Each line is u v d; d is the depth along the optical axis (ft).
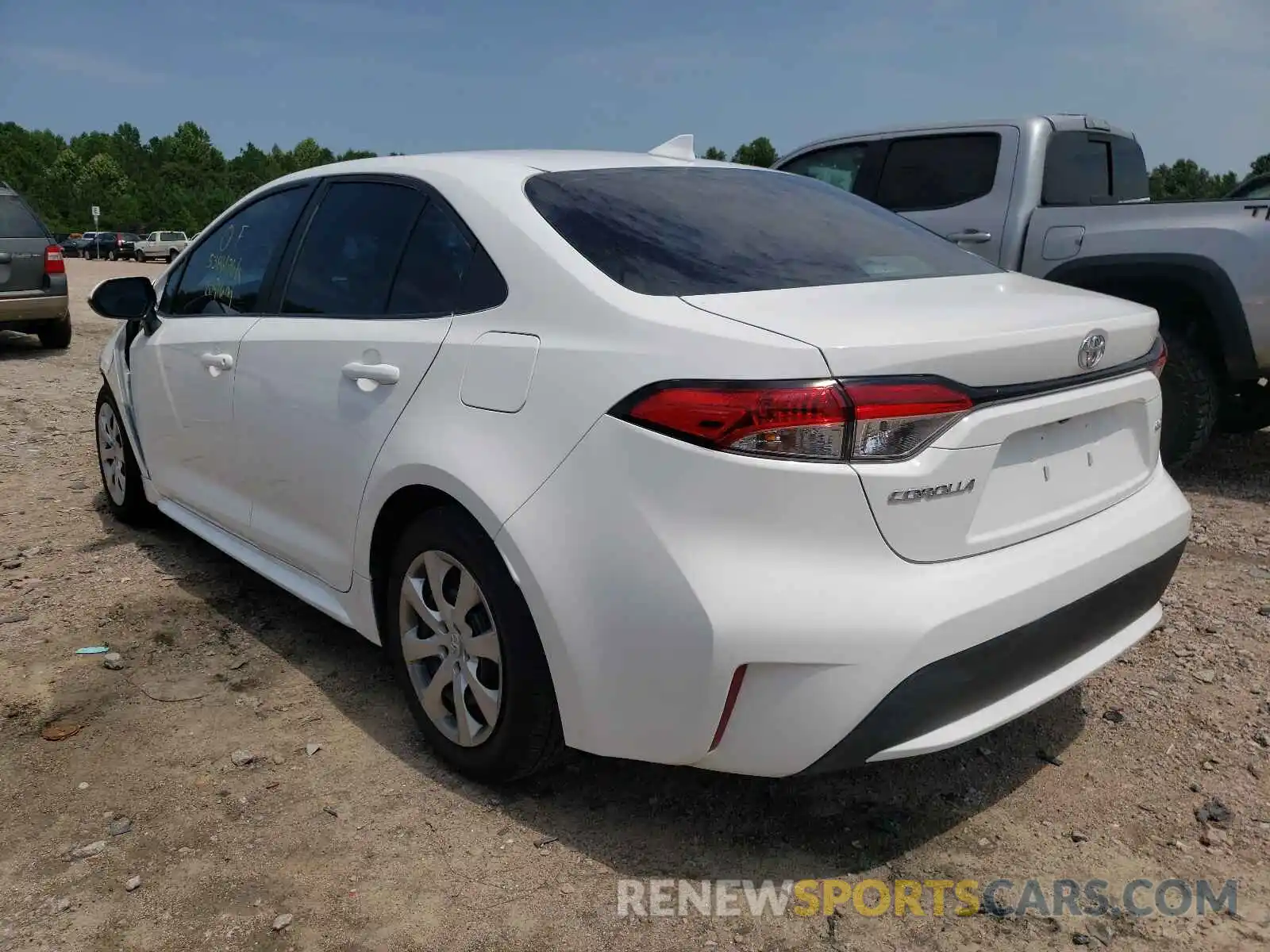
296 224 11.36
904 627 6.61
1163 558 8.62
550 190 9.00
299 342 10.32
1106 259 17.67
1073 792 8.70
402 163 10.31
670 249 8.35
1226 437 21.94
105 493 17.44
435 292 9.14
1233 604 12.51
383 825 8.24
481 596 8.23
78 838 8.07
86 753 9.30
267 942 6.98
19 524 15.75
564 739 7.95
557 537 7.39
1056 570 7.44
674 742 7.13
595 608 7.23
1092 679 10.67
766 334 6.84
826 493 6.57
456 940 7.00
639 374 7.12
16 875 7.63
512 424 7.85
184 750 9.34
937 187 20.58
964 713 7.13
